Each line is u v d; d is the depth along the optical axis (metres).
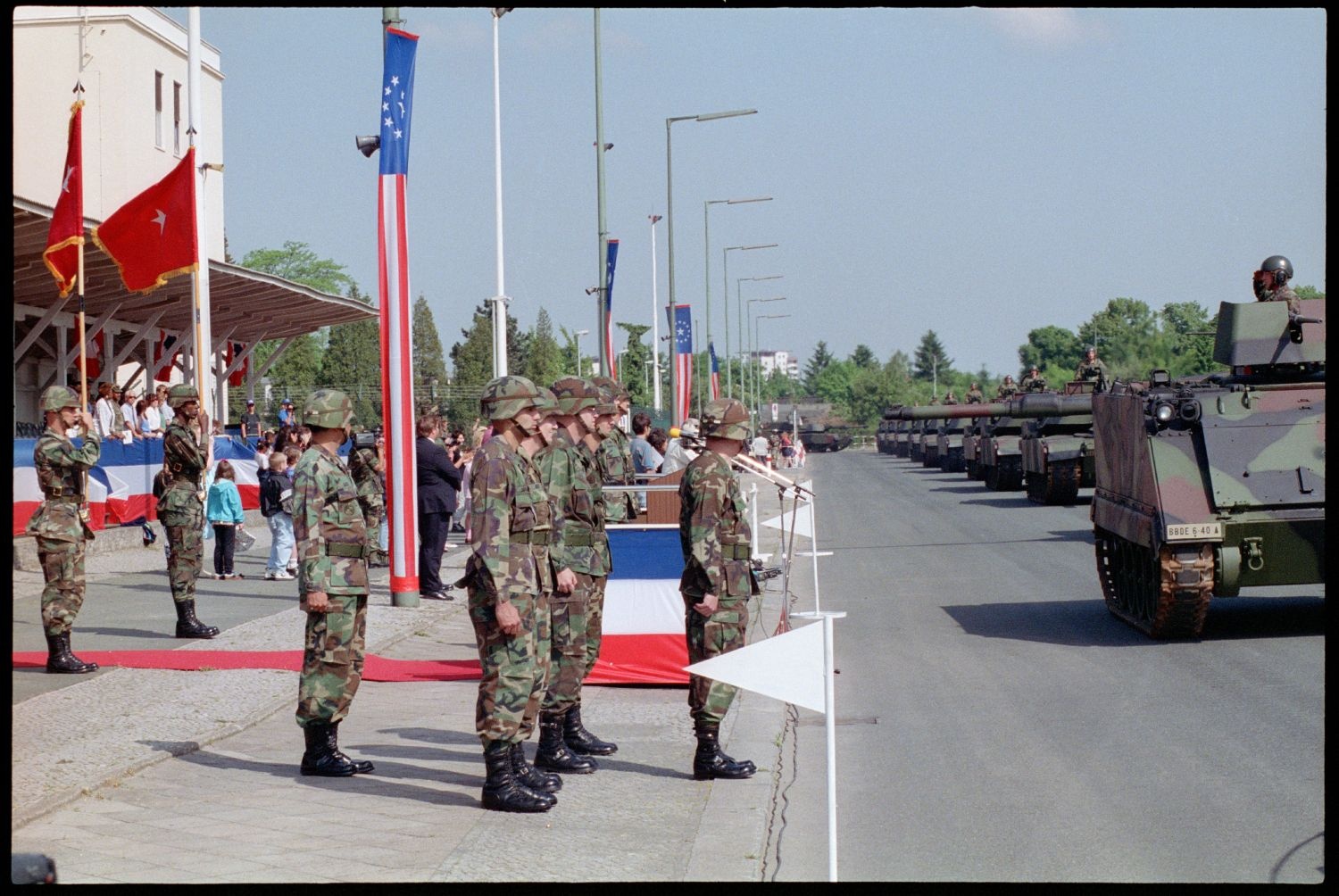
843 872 6.94
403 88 16.02
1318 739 9.58
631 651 11.84
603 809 7.86
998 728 10.24
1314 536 13.44
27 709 10.46
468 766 8.86
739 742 9.80
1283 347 15.05
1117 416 15.20
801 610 16.86
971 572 20.73
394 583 16.62
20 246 22.17
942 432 56.44
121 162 34.69
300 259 80.75
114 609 16.30
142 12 35.25
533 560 7.98
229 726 9.81
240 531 25.03
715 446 8.73
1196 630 13.89
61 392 11.87
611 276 33.88
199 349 23.91
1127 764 9.07
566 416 9.38
